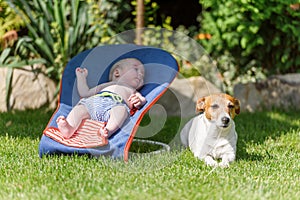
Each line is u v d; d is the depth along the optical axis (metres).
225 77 4.43
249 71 4.45
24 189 2.67
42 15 4.23
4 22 4.27
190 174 2.87
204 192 2.65
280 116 4.07
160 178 2.80
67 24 4.35
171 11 5.12
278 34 4.35
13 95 4.12
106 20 4.43
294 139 3.51
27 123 3.76
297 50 4.43
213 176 2.84
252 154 3.24
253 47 4.42
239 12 4.27
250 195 2.62
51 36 4.25
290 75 4.39
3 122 3.73
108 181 2.75
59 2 4.24
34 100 4.16
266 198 2.61
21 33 4.44
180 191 2.65
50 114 4.00
